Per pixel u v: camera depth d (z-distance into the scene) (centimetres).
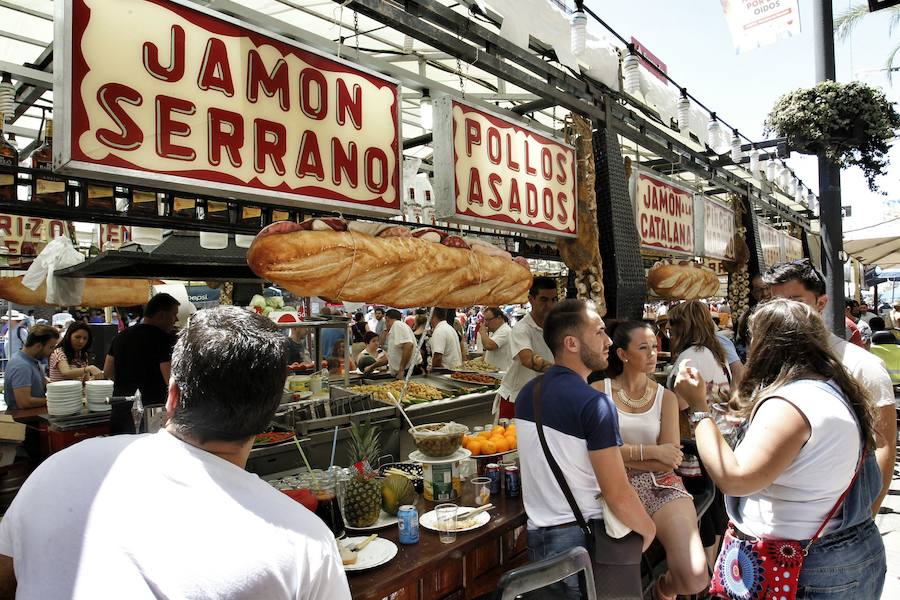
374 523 239
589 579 166
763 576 172
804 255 1131
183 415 98
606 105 432
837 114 425
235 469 98
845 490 166
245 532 90
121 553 86
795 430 162
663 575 249
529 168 364
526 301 374
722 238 665
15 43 398
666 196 533
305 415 362
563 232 394
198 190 209
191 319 107
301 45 235
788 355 175
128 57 184
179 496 91
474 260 305
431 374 641
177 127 196
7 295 509
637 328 270
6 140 277
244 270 400
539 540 208
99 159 177
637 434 264
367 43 423
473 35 313
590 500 202
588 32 387
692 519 243
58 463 98
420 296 280
